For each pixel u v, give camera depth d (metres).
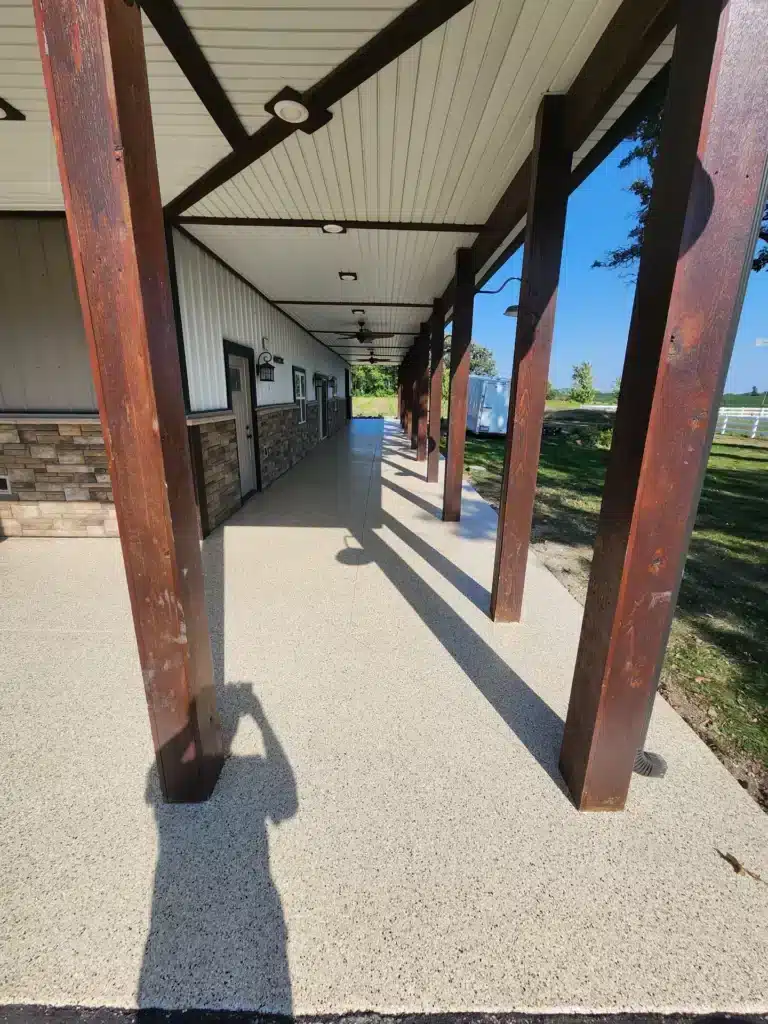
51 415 4.13
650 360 1.26
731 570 4.11
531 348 2.61
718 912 1.34
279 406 7.49
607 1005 1.13
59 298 3.96
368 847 1.51
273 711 2.14
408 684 2.35
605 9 1.66
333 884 1.40
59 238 3.84
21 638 2.73
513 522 2.85
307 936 1.26
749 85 1.03
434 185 3.04
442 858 1.48
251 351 6.01
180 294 3.96
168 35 1.74
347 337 10.98
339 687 2.32
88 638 2.73
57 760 1.85
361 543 4.51
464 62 1.93
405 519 5.39
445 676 2.43
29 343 4.05
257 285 5.90
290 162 2.74
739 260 1.14
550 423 18.56
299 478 7.80
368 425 20.33
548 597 3.40
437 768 1.83
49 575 3.59
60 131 1.06
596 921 1.31
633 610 1.43
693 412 1.26
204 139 2.48
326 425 13.91
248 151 2.61
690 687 2.41
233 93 2.10
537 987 1.16
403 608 3.18
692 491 1.33
